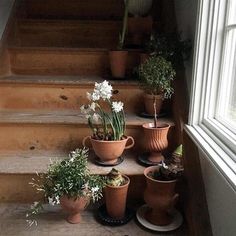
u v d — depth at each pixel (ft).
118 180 4.35
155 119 4.89
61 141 5.47
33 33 7.16
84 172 4.27
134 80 5.89
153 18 7.45
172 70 5.12
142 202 5.02
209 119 4.71
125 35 6.91
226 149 3.71
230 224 3.43
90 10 7.78
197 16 4.53
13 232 4.32
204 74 4.66
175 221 4.46
